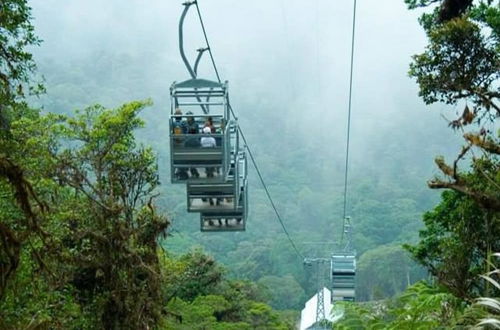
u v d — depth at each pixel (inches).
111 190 511.8
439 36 398.0
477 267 447.2
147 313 511.5
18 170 224.8
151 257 525.7
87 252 494.0
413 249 555.2
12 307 347.6
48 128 500.1
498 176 354.9
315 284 2150.6
